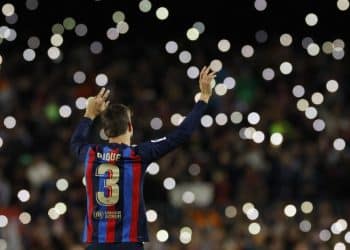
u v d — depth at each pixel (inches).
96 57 1309.1
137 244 429.7
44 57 1310.3
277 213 1001.5
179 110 1192.2
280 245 946.7
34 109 1191.6
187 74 1233.4
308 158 1097.4
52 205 1027.3
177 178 1071.6
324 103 1207.6
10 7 1132.5
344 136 1152.8
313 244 962.1
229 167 1082.1
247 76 1245.1
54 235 969.5
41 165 1073.5
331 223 993.5
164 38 1440.7
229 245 949.2
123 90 1232.8
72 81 1253.7
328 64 1286.9
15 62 1289.4
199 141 1128.2
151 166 1035.9
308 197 1056.8
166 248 965.8
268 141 1147.9
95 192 434.6
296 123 1174.3
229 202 1034.7
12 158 1098.1
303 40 1299.2
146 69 1277.1
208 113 1186.6
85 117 464.4
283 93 1221.1
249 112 1195.9
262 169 1082.7
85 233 434.3
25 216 996.6
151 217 938.7
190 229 964.6
